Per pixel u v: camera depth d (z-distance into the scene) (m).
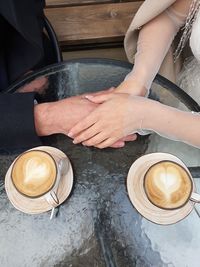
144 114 0.59
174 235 0.53
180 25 0.73
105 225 0.53
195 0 0.67
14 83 0.68
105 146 0.59
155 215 0.52
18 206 0.53
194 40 0.69
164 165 0.50
